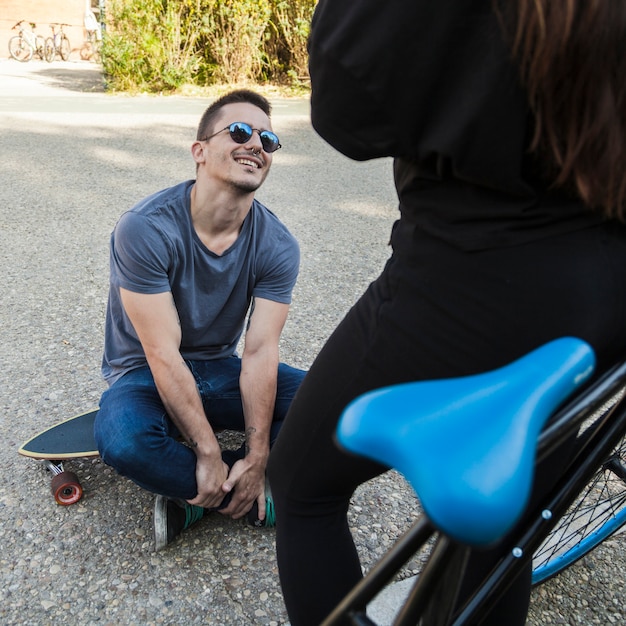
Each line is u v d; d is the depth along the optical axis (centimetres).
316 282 367
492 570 109
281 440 116
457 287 93
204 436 177
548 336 90
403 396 64
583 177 82
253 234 192
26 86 1027
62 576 172
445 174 92
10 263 370
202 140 178
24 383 257
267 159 180
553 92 79
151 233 173
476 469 55
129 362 197
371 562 183
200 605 166
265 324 195
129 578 173
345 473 109
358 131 95
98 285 349
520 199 88
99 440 175
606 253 90
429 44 84
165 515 179
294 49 1012
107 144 648
